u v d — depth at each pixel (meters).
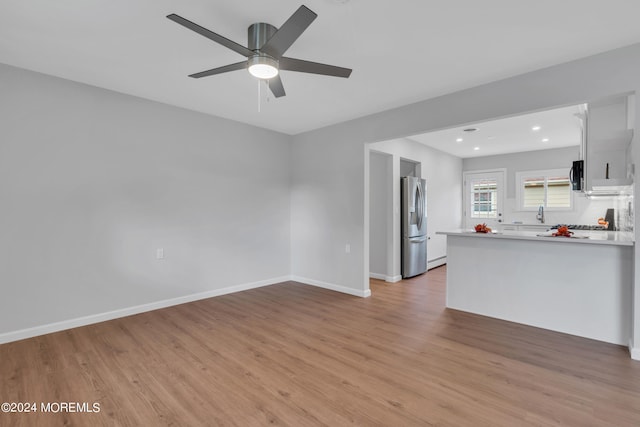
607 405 1.95
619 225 4.80
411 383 2.21
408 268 5.47
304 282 5.14
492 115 3.17
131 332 3.10
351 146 4.48
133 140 3.60
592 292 2.94
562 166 6.37
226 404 1.98
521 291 3.34
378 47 2.54
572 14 2.10
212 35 1.85
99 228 3.37
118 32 2.33
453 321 3.43
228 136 4.47
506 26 2.24
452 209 7.25
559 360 2.53
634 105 2.49
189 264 4.09
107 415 1.87
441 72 2.97
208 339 2.95
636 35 2.35
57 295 3.12
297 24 1.76
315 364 2.48
